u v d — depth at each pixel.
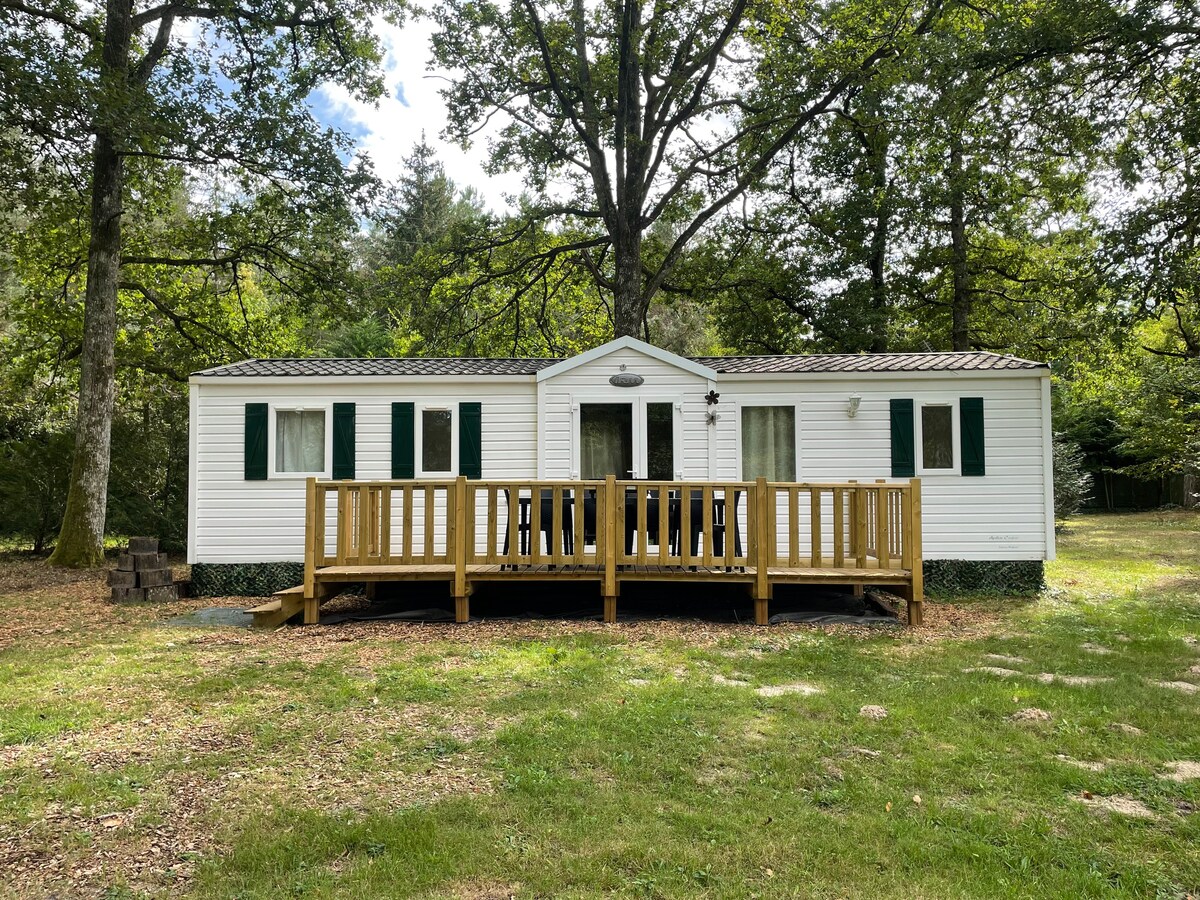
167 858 3.09
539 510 8.08
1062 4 11.52
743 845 3.18
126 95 11.76
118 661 6.33
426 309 20.56
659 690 5.42
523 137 19.83
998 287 20.33
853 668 6.10
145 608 9.14
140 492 15.88
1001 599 9.71
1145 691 5.41
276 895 2.81
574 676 5.82
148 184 16.91
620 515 8.13
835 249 20.55
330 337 29.12
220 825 3.36
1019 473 10.23
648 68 18.69
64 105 11.15
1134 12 10.83
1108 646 7.00
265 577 10.35
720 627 7.79
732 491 8.12
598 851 3.12
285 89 16.77
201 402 10.40
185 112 13.23
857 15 16.22
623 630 7.63
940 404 10.30
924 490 10.30
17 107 11.05
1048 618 8.34
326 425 10.44
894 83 15.79
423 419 10.53
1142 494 27.55
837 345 20.17
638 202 18.86
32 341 17.83
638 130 19.42
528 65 19.66
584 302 23.92
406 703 5.12
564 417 10.38
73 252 16.53
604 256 21.94
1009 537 10.21
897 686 5.55
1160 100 12.53
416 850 3.12
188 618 8.41
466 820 3.40
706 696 5.27
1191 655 6.59
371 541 8.56
